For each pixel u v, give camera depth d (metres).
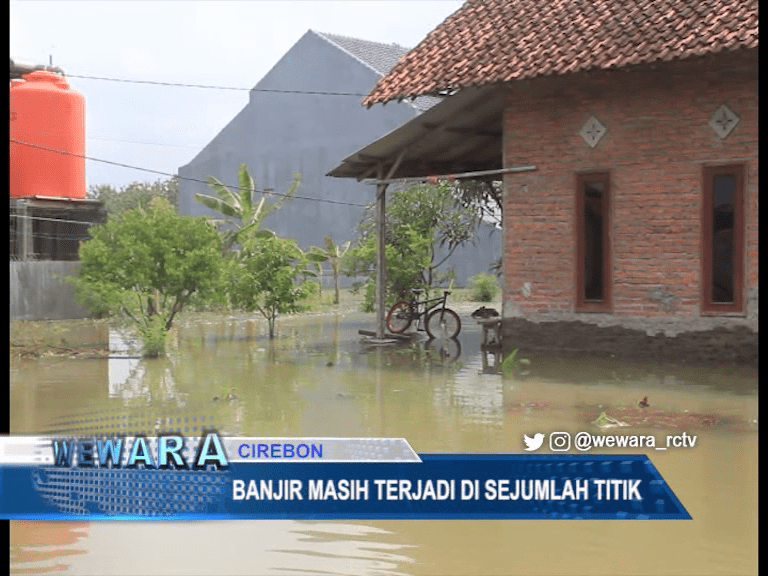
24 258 22.47
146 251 17.89
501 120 16.84
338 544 6.08
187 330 20.78
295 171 38.69
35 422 9.96
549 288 15.02
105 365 14.80
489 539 6.16
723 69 13.36
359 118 36.94
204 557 5.82
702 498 6.95
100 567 5.65
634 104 14.17
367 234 29.55
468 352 16.34
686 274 13.79
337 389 12.15
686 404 10.63
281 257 18.97
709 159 13.55
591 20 14.94
